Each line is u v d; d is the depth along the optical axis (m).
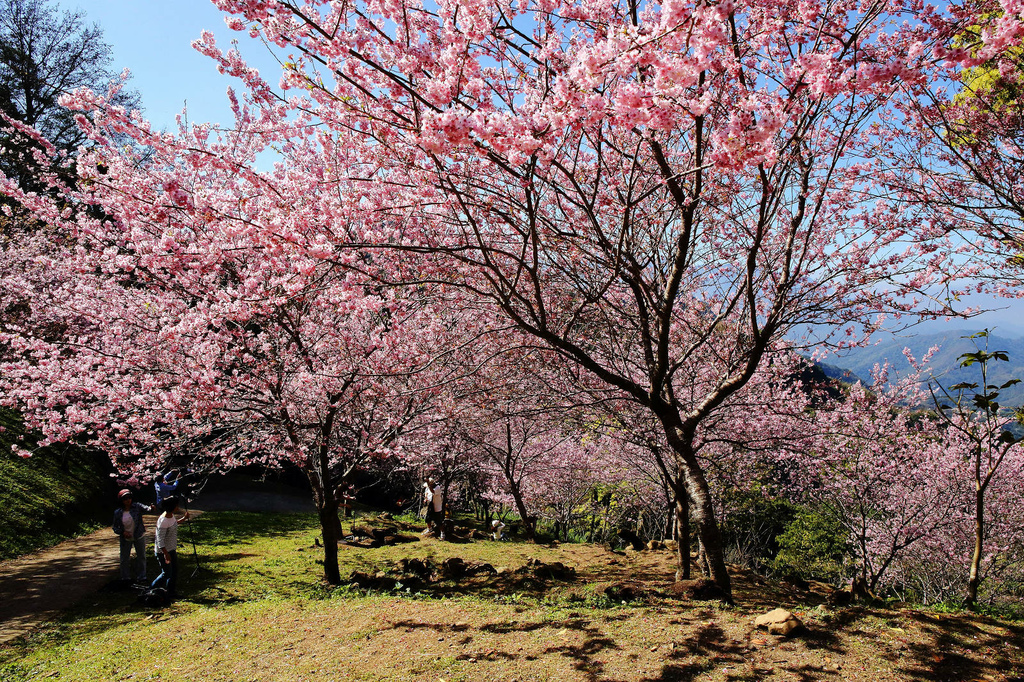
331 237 6.77
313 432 12.39
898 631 6.24
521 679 5.39
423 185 6.62
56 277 14.45
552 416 11.09
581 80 3.92
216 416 10.95
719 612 7.24
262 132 7.28
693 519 8.20
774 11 5.71
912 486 15.11
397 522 20.31
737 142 3.81
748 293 6.87
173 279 9.34
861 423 14.10
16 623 8.80
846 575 18.33
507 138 4.06
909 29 5.82
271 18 4.94
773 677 5.18
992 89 6.27
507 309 6.64
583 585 10.21
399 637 6.87
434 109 4.76
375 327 9.82
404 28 5.45
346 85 5.84
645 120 3.85
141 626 8.48
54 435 10.05
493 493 24.12
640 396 7.61
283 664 6.25
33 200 8.84
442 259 8.27
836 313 7.90
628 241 7.22
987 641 5.89
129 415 10.69
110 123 6.80
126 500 10.56
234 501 22.25
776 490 15.51
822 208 8.55
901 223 7.68
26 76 25.02
